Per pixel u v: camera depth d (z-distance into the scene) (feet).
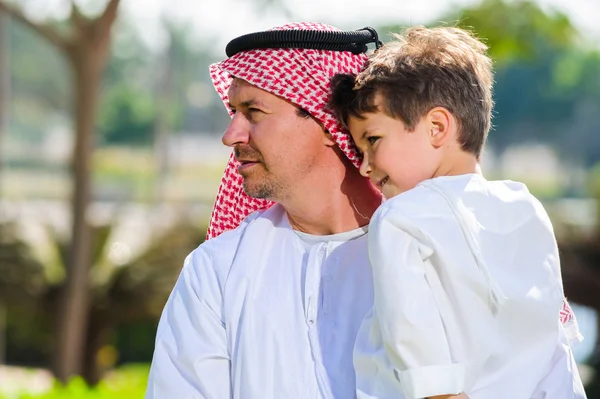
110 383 48.01
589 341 43.19
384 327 8.15
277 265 9.65
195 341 9.41
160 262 47.09
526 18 39.91
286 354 9.17
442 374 8.00
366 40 9.93
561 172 205.26
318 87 9.36
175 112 166.61
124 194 102.68
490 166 191.52
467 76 8.93
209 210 51.70
